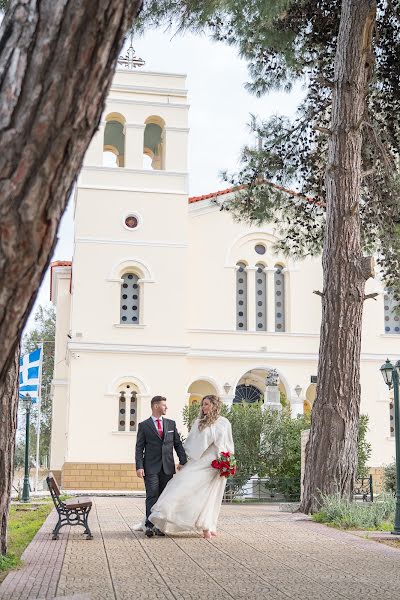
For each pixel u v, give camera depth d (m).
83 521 10.70
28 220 3.11
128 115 31.00
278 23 16.12
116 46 3.27
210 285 31.48
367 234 19.67
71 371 29.05
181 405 29.47
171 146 31.17
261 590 7.00
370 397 32.06
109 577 7.59
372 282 33.06
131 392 29.50
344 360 14.80
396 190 17.78
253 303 31.77
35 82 3.12
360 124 15.39
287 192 20.00
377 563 8.59
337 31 16.70
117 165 34.62
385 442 31.72
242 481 22.91
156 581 7.39
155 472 11.25
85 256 29.86
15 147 3.10
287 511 16.31
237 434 23.20
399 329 33.22
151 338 29.80
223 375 30.97
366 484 24.77
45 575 7.70
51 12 3.14
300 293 32.19
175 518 10.68
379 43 16.75
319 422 14.78
